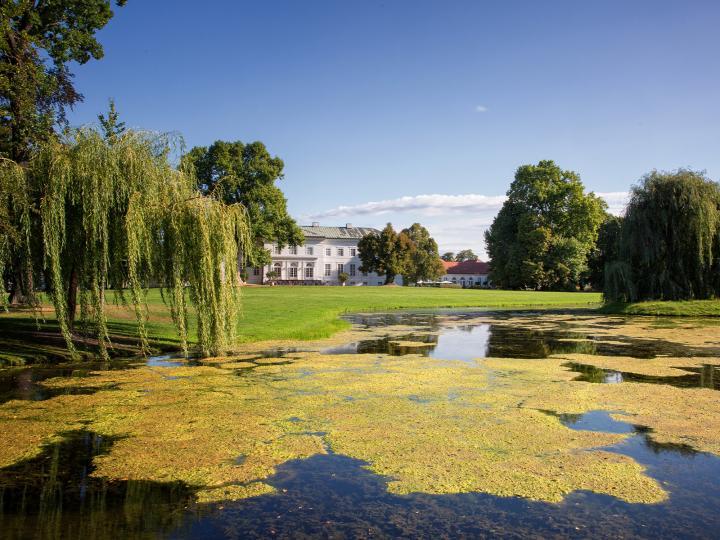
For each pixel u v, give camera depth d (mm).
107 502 5246
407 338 18703
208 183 59969
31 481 5746
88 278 12844
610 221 73812
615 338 18719
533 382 10734
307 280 84875
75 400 9141
